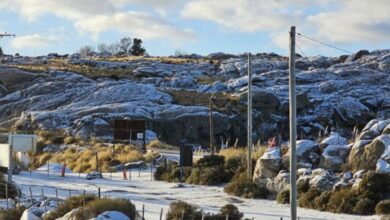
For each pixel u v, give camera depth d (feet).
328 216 75.77
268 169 98.63
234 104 283.79
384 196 79.87
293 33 60.34
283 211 80.43
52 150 193.77
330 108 295.07
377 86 346.74
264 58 493.77
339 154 93.25
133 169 148.05
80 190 104.01
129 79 371.56
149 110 262.26
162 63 453.58
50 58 540.93
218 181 111.86
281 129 278.26
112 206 62.90
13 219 71.46
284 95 303.68
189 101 289.12
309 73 364.38
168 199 92.99
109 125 240.73
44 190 102.89
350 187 84.23
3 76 342.03
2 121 289.53
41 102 299.17
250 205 87.25
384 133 91.81
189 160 121.08
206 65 451.53
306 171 91.91
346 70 373.81
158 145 206.18
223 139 258.78
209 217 65.62
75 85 323.98
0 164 107.65
